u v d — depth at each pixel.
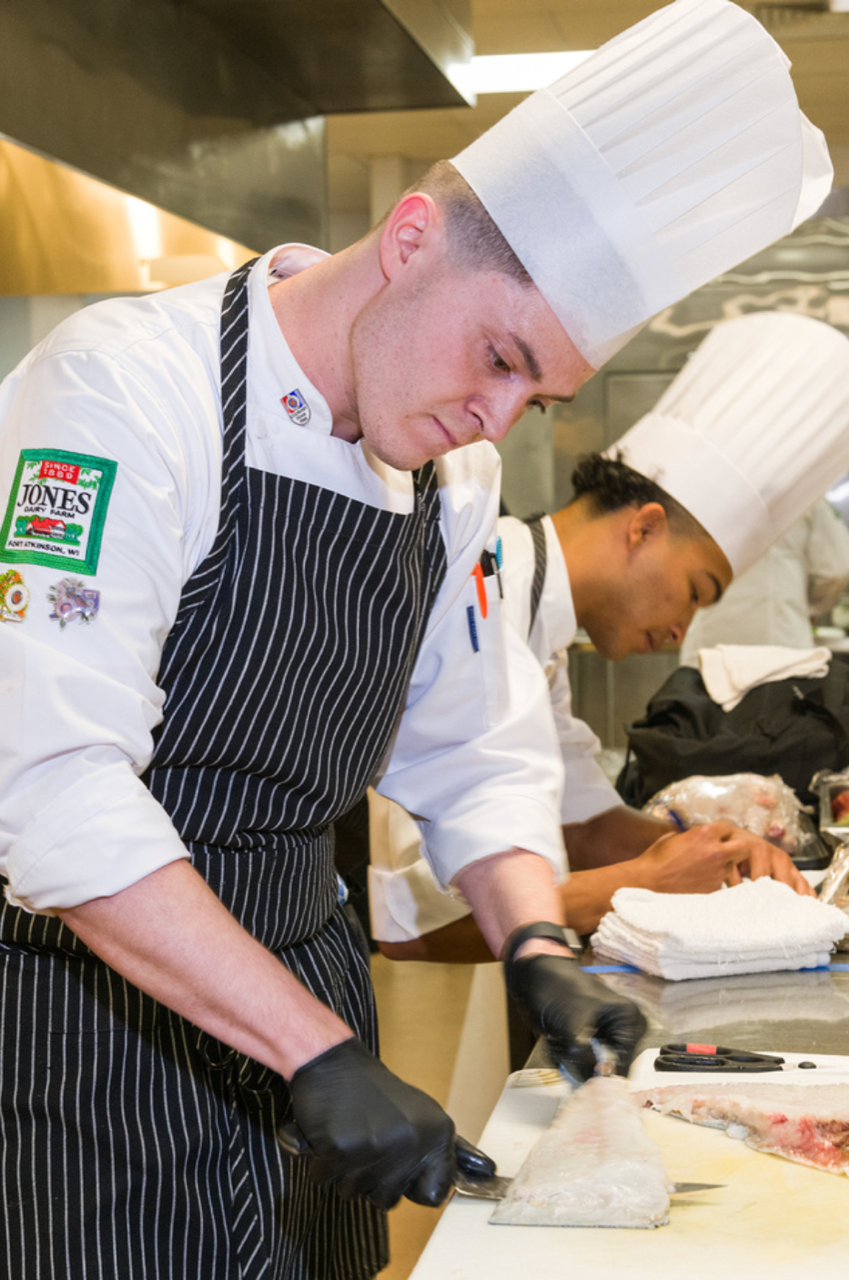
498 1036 2.28
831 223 5.69
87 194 2.79
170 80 2.63
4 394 1.07
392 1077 0.87
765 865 1.71
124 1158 1.04
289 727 1.13
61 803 0.87
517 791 1.34
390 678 1.22
